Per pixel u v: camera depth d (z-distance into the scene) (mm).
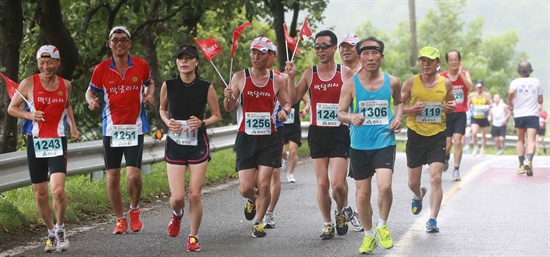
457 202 25844
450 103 21031
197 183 18203
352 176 18125
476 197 27047
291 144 30531
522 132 34656
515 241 19453
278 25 46594
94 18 40094
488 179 32562
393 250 18359
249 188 19797
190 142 18266
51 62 18125
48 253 17734
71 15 38781
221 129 34688
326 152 19469
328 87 19328
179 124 18266
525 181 31891
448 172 35375
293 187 29047
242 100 19656
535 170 36625
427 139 21062
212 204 24938
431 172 20828
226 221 22016
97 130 46812
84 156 24484
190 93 18391
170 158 18391
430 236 20078
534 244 19094
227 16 42250
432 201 20672
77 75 37406
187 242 19078
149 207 24109
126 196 24453
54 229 18078
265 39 19406
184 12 38469
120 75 19859
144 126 20203
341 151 19297
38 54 18156
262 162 19625
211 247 18547
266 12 48438
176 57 18359
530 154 34031
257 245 18828
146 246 18562
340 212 19875
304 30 21906
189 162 18328
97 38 36844
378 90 17859
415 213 22188
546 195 27625
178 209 18547
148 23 38531
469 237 19938
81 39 36531
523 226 21500
